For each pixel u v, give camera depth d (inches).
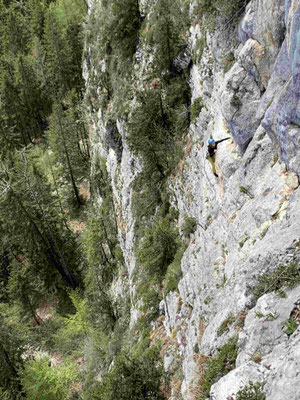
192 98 823.7
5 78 2416.3
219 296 401.7
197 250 569.9
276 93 361.4
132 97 1127.0
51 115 2605.8
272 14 363.6
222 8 557.3
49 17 2487.7
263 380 217.6
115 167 1369.3
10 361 1082.7
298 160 319.9
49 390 1054.4
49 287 1488.7
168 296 698.2
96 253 1416.1
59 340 1339.8
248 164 407.5
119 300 1206.9
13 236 1536.7
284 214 318.3
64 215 1838.1
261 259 293.7
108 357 1011.3
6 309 1416.1
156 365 625.0
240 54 435.8
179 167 844.6
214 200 551.5
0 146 2340.1
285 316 242.4
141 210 1036.5
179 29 840.9
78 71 2561.5
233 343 292.5
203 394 298.8
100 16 1494.8
